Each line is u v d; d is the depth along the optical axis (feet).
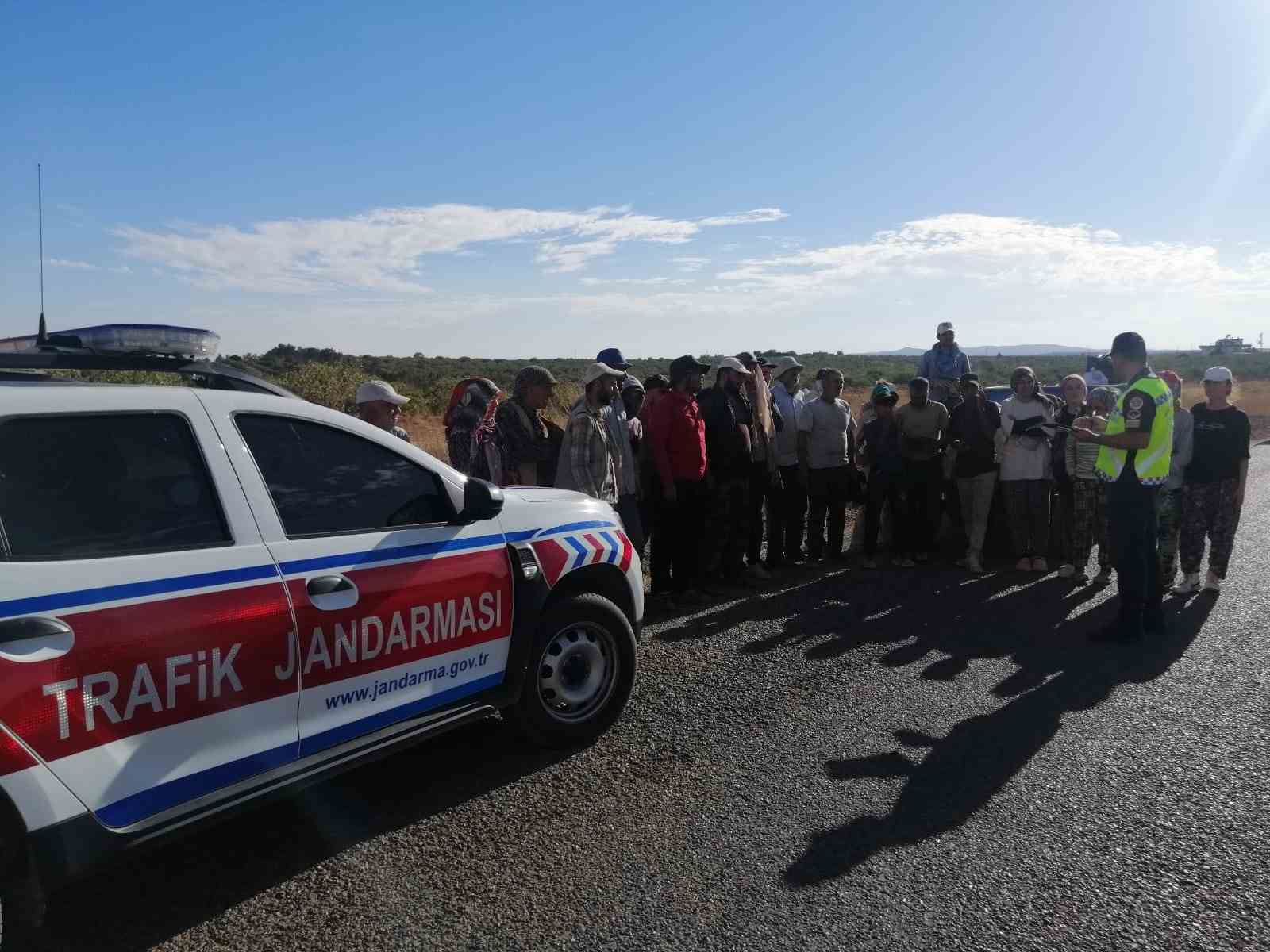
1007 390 36.76
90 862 9.25
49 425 9.64
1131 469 20.75
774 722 16.24
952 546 33.37
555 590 15.20
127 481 10.07
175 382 20.77
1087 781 13.83
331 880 11.21
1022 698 17.43
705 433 25.02
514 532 14.33
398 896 10.84
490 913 10.48
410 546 12.64
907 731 15.80
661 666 19.31
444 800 13.29
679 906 10.58
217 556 10.48
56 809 8.96
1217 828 12.38
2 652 8.61
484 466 20.01
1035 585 26.91
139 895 10.88
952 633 21.84
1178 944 9.84
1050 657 19.99
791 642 21.08
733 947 9.81
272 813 12.93
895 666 19.34
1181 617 23.31
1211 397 25.44
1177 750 14.94
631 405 26.91
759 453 27.53
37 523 9.27
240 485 10.98
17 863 8.83
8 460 9.25
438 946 9.88
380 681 12.16
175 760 9.96
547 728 14.76
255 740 10.73
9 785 8.63
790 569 29.40
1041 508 28.73
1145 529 20.81
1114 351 21.24
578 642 15.24
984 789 13.60
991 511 31.73
